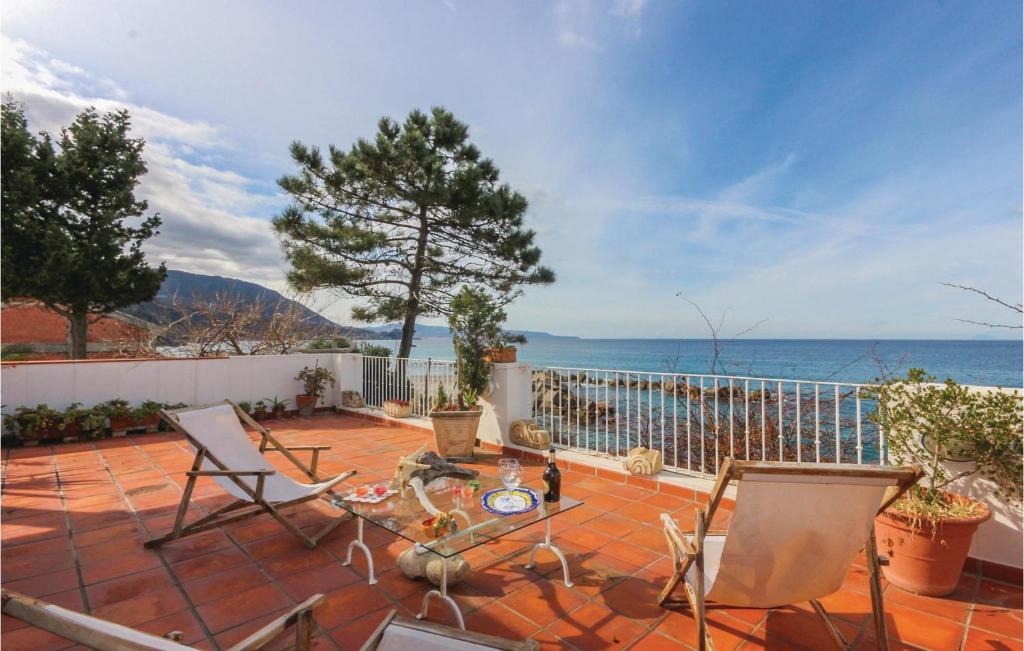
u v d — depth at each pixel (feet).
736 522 6.15
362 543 9.60
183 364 25.38
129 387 23.75
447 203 32.73
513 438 18.90
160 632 7.71
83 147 44.83
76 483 15.47
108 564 9.93
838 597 8.68
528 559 10.07
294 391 29.04
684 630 7.73
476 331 19.43
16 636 7.64
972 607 8.29
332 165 33.45
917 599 8.56
